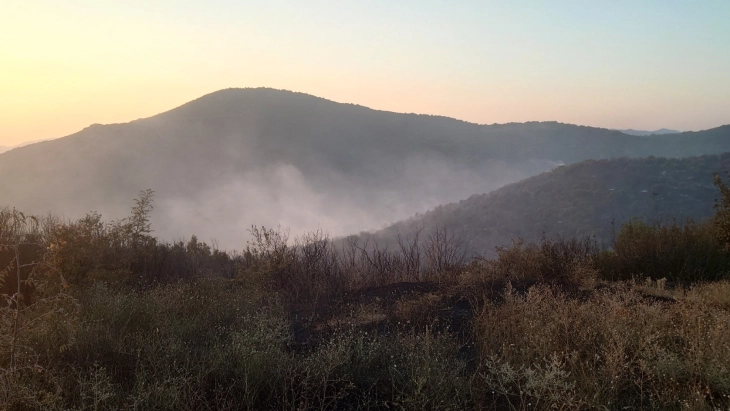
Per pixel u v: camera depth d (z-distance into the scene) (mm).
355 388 4051
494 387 3922
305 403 3588
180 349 4449
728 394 3770
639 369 4383
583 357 4562
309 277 7992
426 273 8836
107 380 3682
